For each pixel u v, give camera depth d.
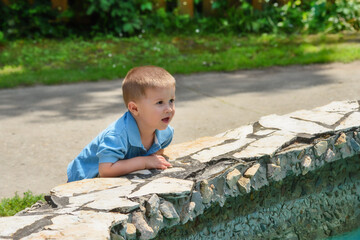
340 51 8.80
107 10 10.93
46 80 7.65
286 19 11.45
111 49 10.09
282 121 3.70
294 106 5.71
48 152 4.49
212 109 5.82
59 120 5.57
